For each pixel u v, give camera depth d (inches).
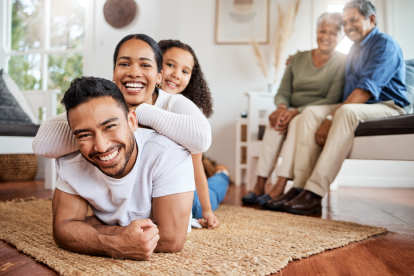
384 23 129.3
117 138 29.0
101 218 36.6
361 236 45.2
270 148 86.4
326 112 76.5
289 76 98.1
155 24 140.7
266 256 34.5
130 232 30.9
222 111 142.4
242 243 39.8
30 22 141.6
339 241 42.0
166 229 34.1
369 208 73.9
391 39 77.0
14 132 84.4
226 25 142.6
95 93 28.2
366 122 66.2
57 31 141.2
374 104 73.9
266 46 140.3
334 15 87.7
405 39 127.0
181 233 34.8
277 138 86.0
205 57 143.3
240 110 141.7
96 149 28.5
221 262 31.9
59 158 35.3
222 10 142.6
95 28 140.2
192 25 143.6
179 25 142.5
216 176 75.0
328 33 87.3
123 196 33.5
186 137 34.4
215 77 142.9
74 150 34.7
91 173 34.0
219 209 69.1
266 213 64.9
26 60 140.9
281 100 94.2
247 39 141.3
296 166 75.9
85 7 139.2
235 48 142.1
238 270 29.7
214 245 38.7
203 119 36.8
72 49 139.4
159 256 33.4
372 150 63.6
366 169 123.0
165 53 55.8
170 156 33.9
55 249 36.0
